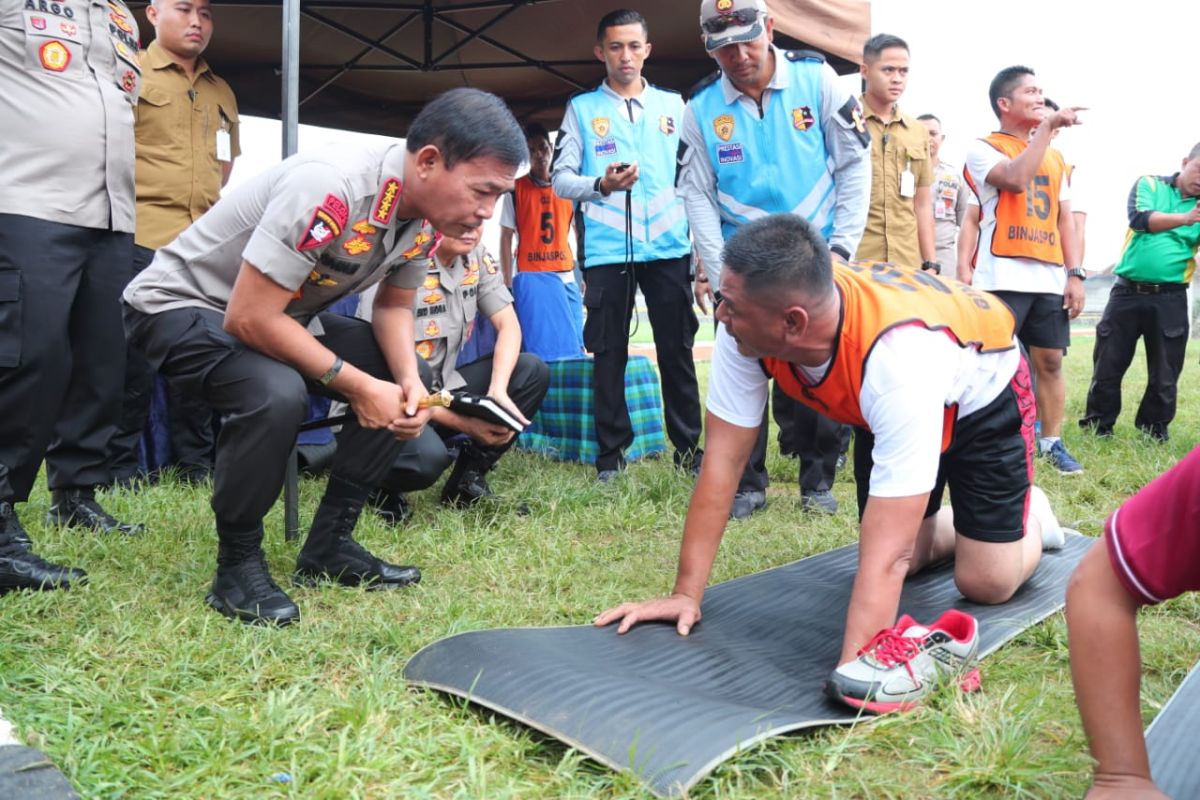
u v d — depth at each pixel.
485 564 3.10
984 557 2.65
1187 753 1.71
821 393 2.26
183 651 2.22
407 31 6.35
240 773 1.72
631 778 1.69
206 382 2.50
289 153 3.10
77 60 3.00
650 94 4.52
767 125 3.75
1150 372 5.63
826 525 3.73
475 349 4.68
